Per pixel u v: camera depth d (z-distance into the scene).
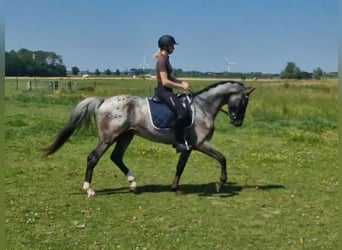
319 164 11.20
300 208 7.39
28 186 8.61
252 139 15.14
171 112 7.79
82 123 7.89
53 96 30.86
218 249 5.61
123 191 8.38
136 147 12.95
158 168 10.48
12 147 12.58
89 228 6.31
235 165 10.90
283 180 9.45
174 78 8.00
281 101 26.50
